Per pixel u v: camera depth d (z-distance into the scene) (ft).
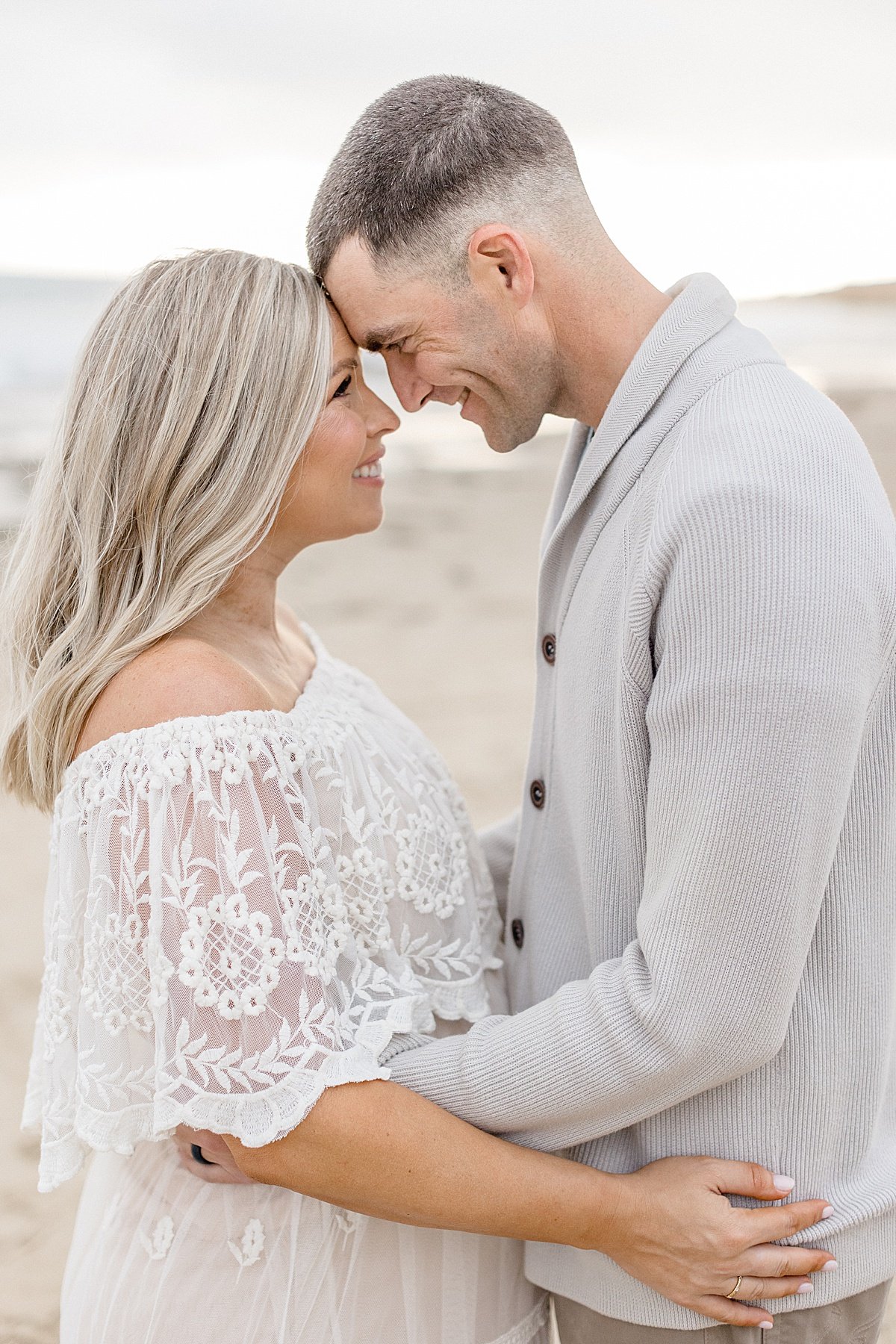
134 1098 4.63
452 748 18.24
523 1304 5.54
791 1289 4.56
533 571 30.25
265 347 4.94
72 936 4.73
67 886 4.70
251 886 4.33
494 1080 4.57
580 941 5.28
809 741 3.99
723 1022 4.16
